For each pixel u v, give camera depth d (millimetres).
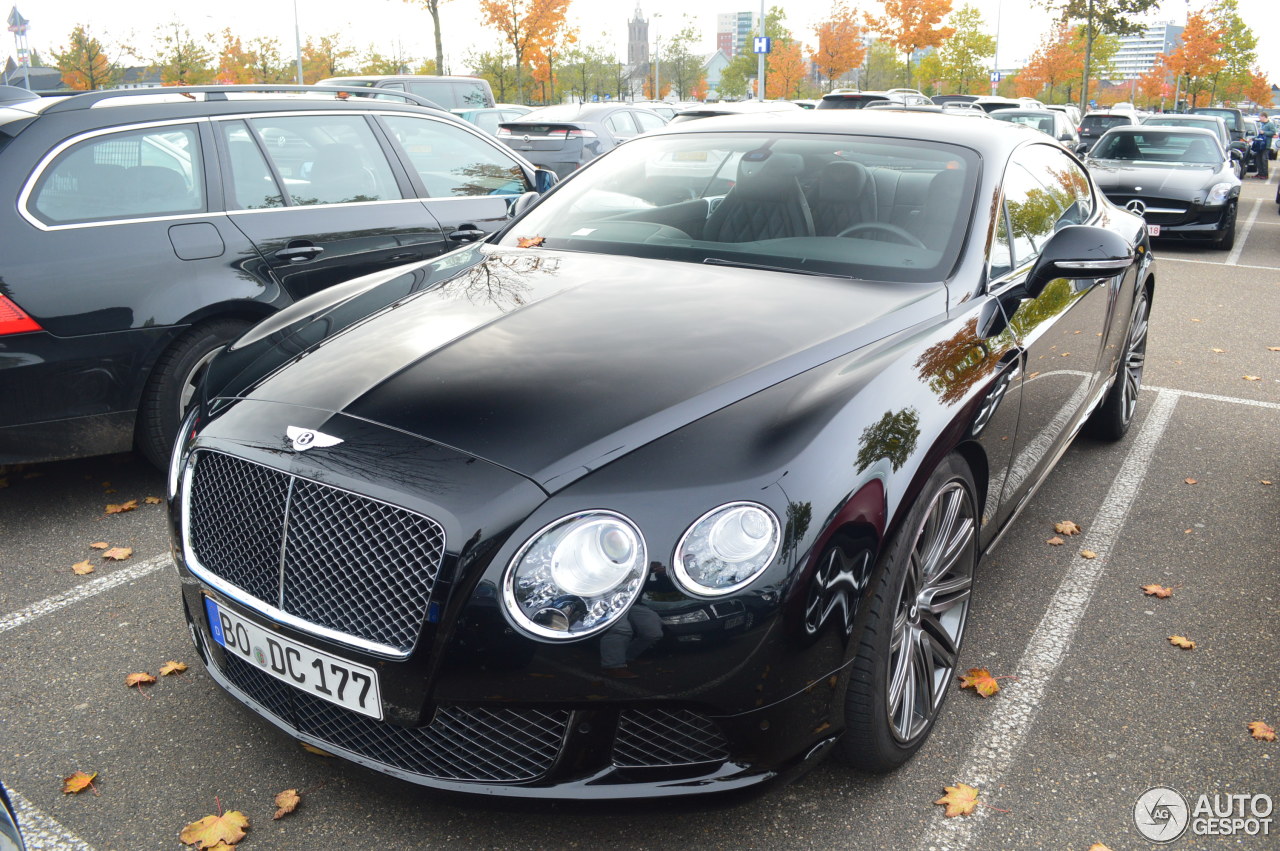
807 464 1887
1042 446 3143
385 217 4371
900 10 36406
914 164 3014
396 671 1842
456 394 2061
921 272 2686
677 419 1959
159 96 3846
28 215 3404
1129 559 3504
